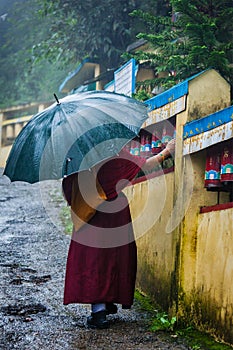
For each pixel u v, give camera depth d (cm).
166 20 530
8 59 2145
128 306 394
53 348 361
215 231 363
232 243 341
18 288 498
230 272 342
